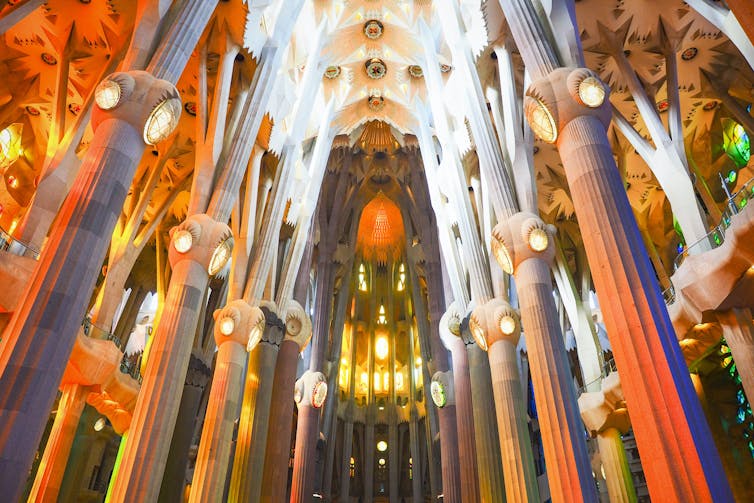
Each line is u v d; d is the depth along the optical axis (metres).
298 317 21.14
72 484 20.08
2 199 18.50
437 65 21.55
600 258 7.71
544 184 21.06
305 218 22.12
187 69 16.88
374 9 23.06
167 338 11.61
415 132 26.61
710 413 15.51
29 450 6.80
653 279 7.37
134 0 14.83
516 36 10.82
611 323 7.30
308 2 22.02
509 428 13.30
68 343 7.56
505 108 14.62
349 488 30.34
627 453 21.14
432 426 28.61
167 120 9.71
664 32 15.41
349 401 32.19
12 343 7.24
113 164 8.81
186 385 20.27
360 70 25.45
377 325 35.53
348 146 29.41
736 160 17.92
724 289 11.58
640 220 20.83
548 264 12.20
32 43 16.02
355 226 33.12
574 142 8.75
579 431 10.11
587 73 9.05
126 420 18.05
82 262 7.95
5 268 12.20
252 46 15.66
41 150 18.86
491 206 17.45
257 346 18.94
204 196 13.77
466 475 18.41
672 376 6.55
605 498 20.88
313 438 23.33
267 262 17.62
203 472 13.26
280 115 19.08
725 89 16.73
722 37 15.49
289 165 19.66
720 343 14.88
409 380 33.06
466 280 21.03
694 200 13.49
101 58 16.22
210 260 12.77
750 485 14.49
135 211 18.77
